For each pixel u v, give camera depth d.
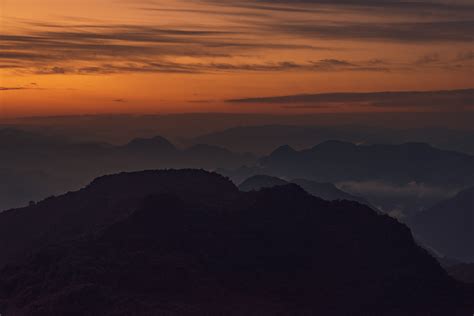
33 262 137.88
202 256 133.75
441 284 138.00
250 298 126.81
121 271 127.50
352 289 132.38
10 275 137.62
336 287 132.25
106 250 134.75
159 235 137.12
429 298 133.25
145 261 129.88
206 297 124.88
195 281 127.44
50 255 137.12
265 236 140.12
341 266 137.25
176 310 118.50
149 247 134.75
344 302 129.00
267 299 127.12
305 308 125.69
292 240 140.50
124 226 139.88
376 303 129.75
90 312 118.31
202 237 137.62
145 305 118.94
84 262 130.25
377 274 136.62
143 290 125.31
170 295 124.75
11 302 126.44
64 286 126.44
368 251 141.88
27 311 120.56
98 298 120.06
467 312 130.38
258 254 136.25
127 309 117.50
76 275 126.62
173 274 127.44
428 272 141.50
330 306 127.31
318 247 140.25
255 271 132.75
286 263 135.50
